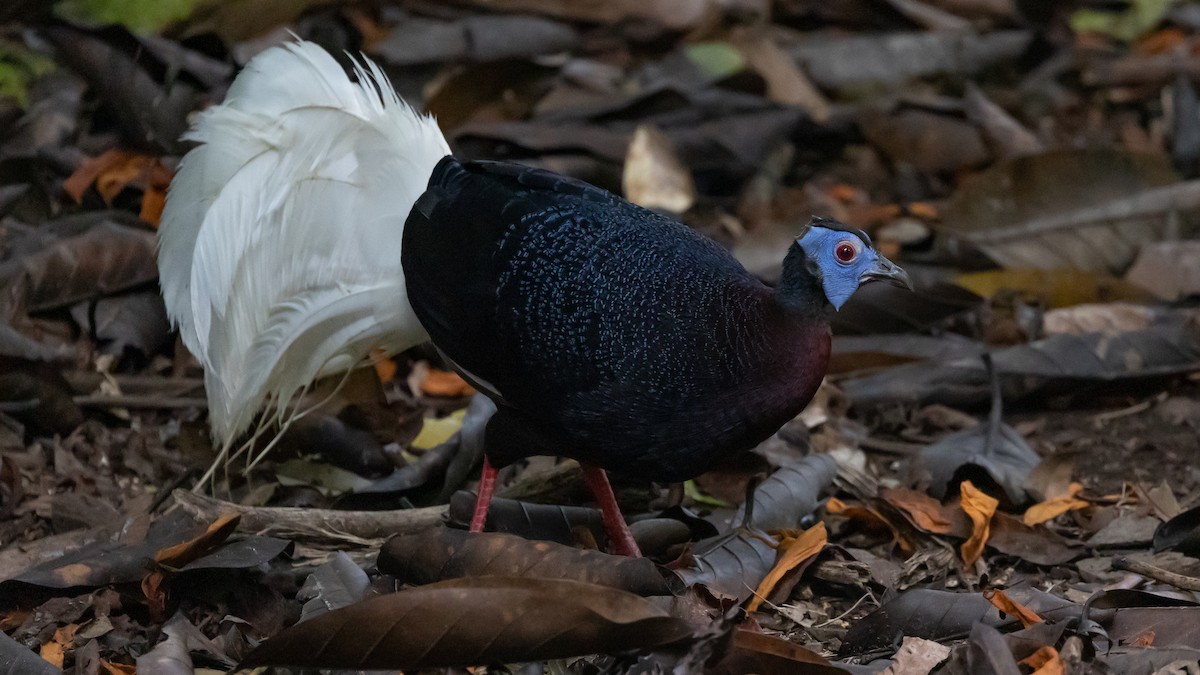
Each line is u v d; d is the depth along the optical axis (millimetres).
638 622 5969
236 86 7980
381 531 8039
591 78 13156
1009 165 12016
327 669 6281
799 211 12391
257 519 7879
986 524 7898
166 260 7922
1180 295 11258
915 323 10578
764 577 7539
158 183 10664
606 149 12156
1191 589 7266
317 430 8750
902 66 14258
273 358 7938
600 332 6816
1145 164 11852
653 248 7016
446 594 5926
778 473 8445
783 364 6750
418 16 13500
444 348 7348
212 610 7426
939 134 13281
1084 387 10164
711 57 13695
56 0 11562
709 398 6746
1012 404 10281
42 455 8820
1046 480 8609
